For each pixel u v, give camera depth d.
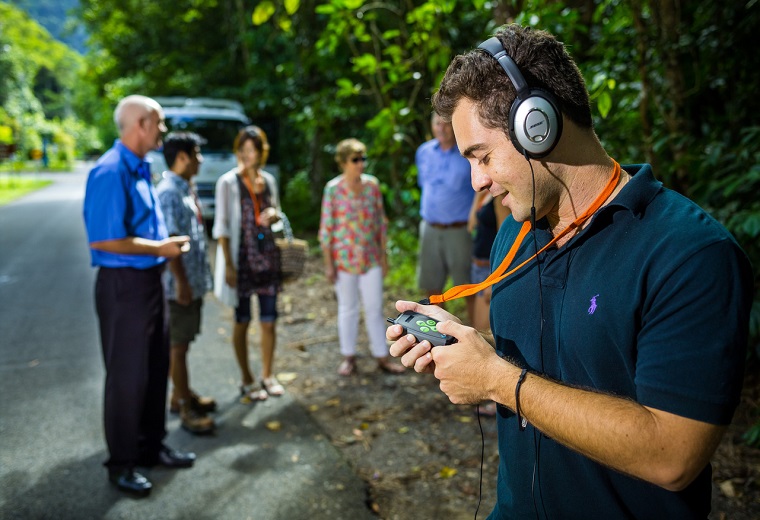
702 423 0.90
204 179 10.69
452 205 4.35
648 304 0.98
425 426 3.62
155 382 3.11
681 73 4.35
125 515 2.79
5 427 3.68
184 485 3.04
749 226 3.40
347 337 4.39
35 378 4.47
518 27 1.12
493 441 3.40
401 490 2.96
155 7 16.56
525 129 1.03
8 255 9.60
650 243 0.99
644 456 0.93
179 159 3.52
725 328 0.91
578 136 1.08
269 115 12.49
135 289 2.91
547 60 1.05
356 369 4.52
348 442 3.45
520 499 1.24
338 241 4.33
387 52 5.08
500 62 1.06
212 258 8.80
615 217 1.05
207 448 3.41
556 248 1.16
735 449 3.13
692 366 0.91
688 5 4.91
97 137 68.00
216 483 3.06
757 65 4.59
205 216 10.70
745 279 0.94
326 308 6.09
